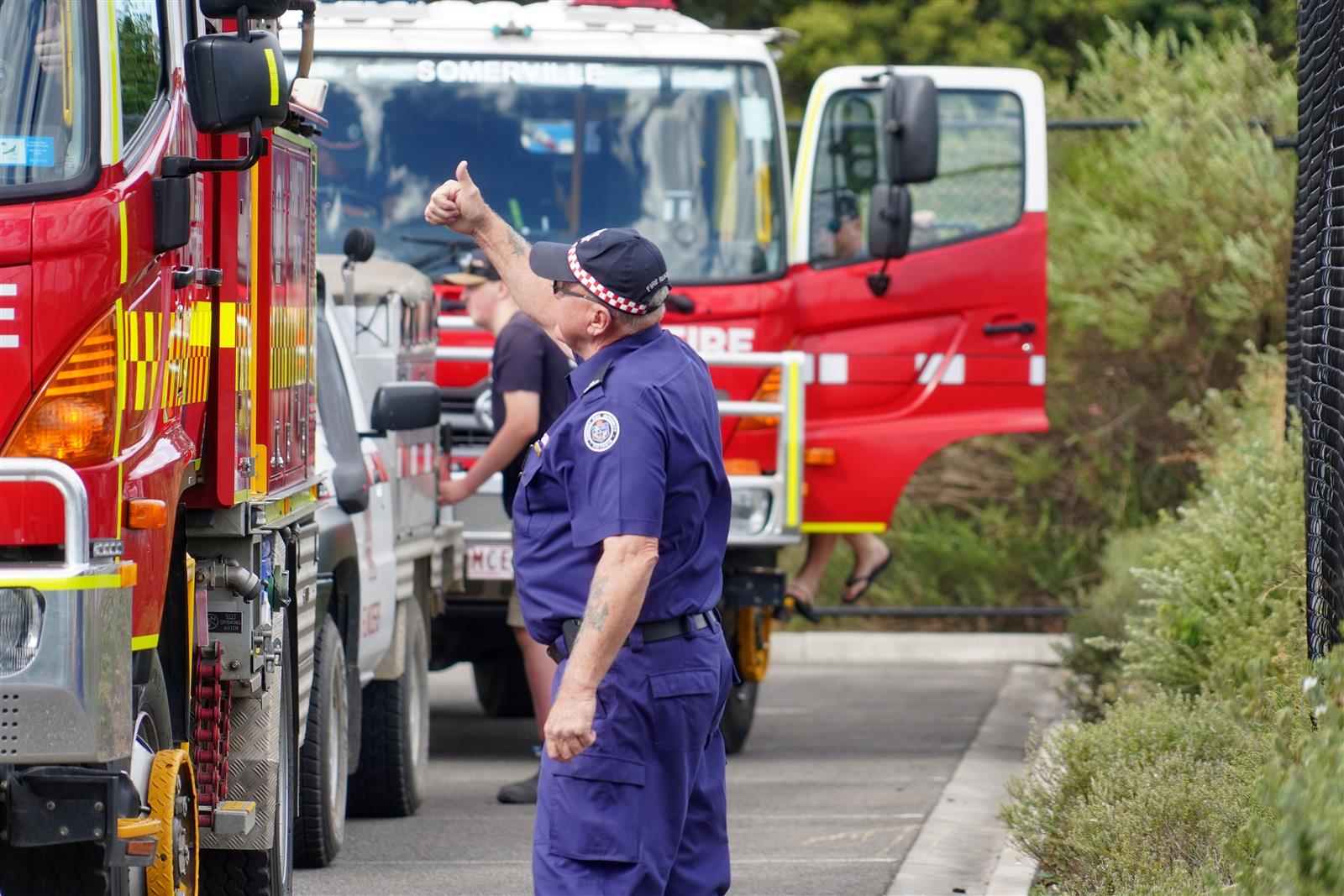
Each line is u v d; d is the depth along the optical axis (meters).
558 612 15.56
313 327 23.72
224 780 19.89
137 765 16.27
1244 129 51.47
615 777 15.31
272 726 20.19
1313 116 26.30
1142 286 51.91
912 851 25.83
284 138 21.56
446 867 25.45
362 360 30.39
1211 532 28.33
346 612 26.89
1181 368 54.44
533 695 30.91
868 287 37.84
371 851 26.78
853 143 38.38
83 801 14.95
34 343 15.20
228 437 18.91
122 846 15.30
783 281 37.56
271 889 20.53
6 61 15.53
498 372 30.55
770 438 35.84
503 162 38.00
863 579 39.59
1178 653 27.12
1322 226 23.42
